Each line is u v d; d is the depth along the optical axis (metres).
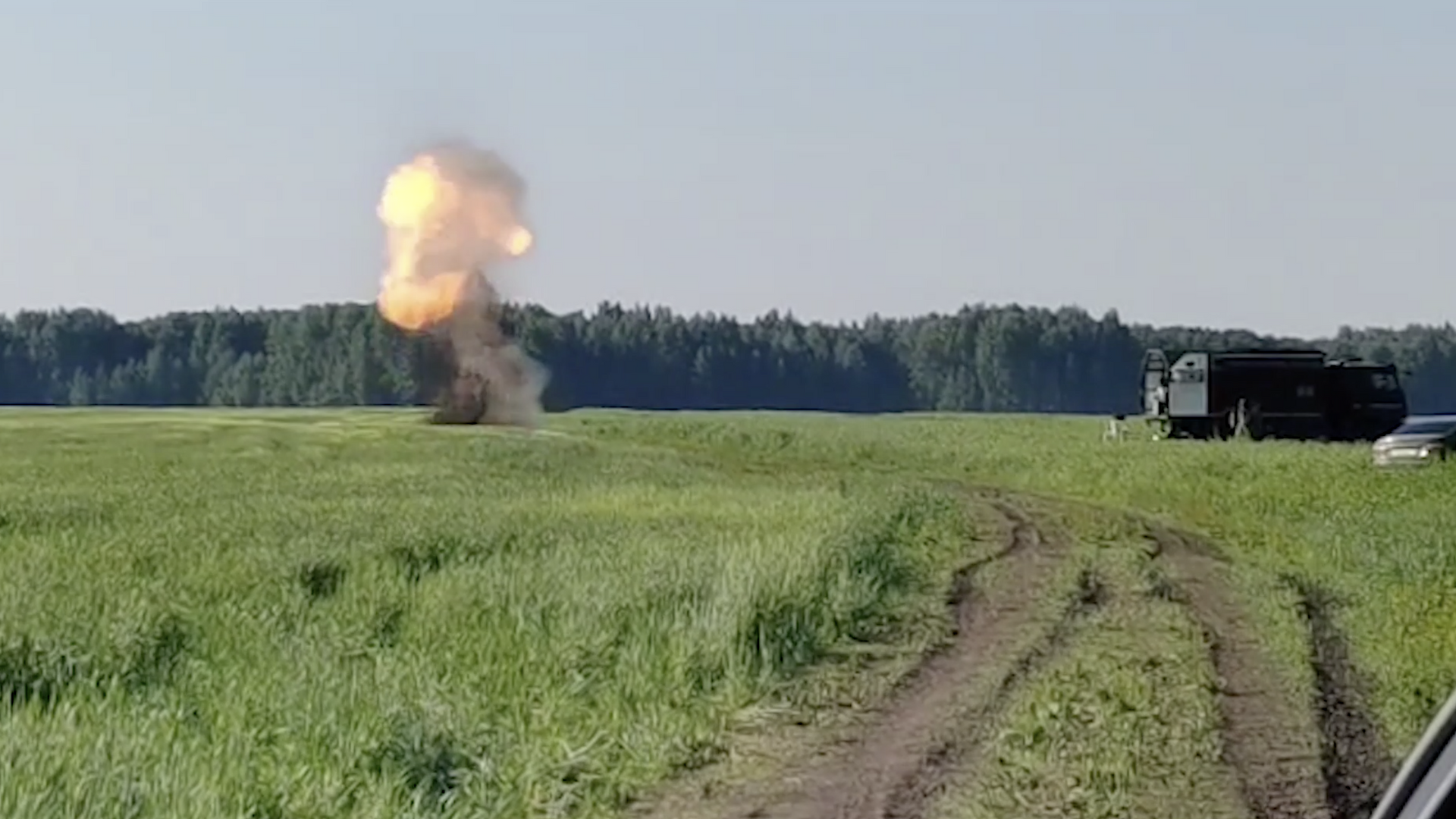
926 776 19.42
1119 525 54.00
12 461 95.50
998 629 30.50
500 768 18.53
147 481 75.69
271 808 16.02
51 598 26.67
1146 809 17.86
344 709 19.11
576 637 24.53
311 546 38.97
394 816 16.31
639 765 19.61
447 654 23.58
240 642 24.53
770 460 103.06
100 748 16.34
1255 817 17.52
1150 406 114.75
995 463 89.75
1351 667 26.31
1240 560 43.38
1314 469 69.38
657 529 44.56
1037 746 20.67
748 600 27.39
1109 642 28.98
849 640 28.91
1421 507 52.31
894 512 51.53
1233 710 22.97
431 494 64.81
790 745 21.19
